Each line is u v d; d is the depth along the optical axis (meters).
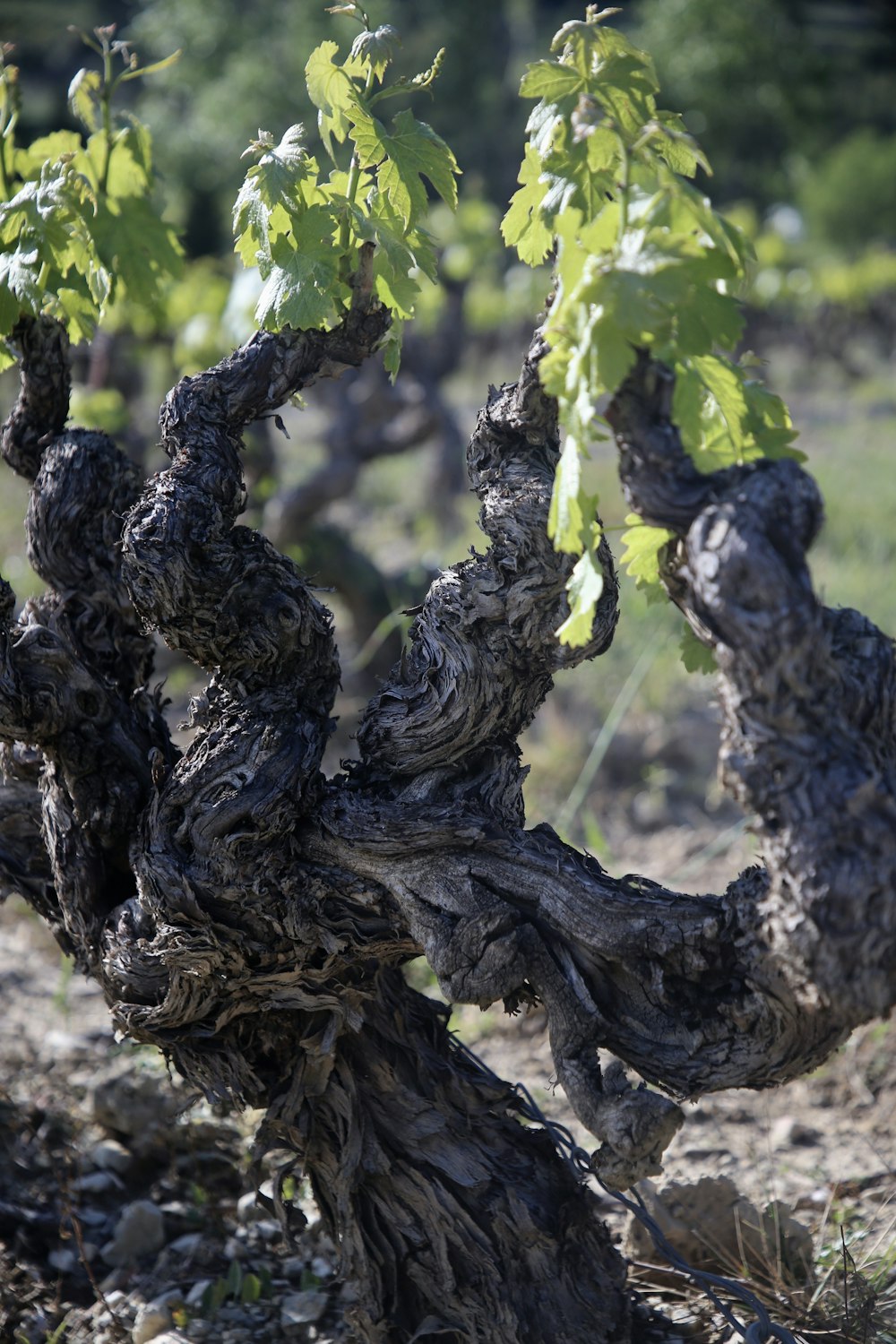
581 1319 2.71
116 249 2.91
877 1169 4.00
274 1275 3.44
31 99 31.42
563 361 1.88
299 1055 2.69
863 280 23.36
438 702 2.44
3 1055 4.55
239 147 30.19
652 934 2.28
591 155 2.05
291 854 2.46
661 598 2.47
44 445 2.94
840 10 44.56
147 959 2.60
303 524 8.38
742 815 6.94
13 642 2.67
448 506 12.77
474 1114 2.78
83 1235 3.62
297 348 2.43
